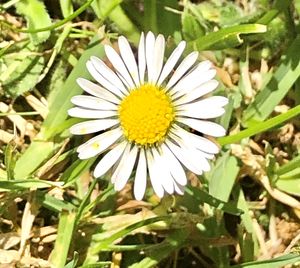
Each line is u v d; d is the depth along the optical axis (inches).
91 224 4.3
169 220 4.2
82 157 3.8
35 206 4.3
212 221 4.3
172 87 3.8
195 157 3.7
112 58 3.9
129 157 3.8
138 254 4.4
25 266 4.3
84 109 3.9
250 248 4.4
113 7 4.4
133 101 3.7
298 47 4.4
